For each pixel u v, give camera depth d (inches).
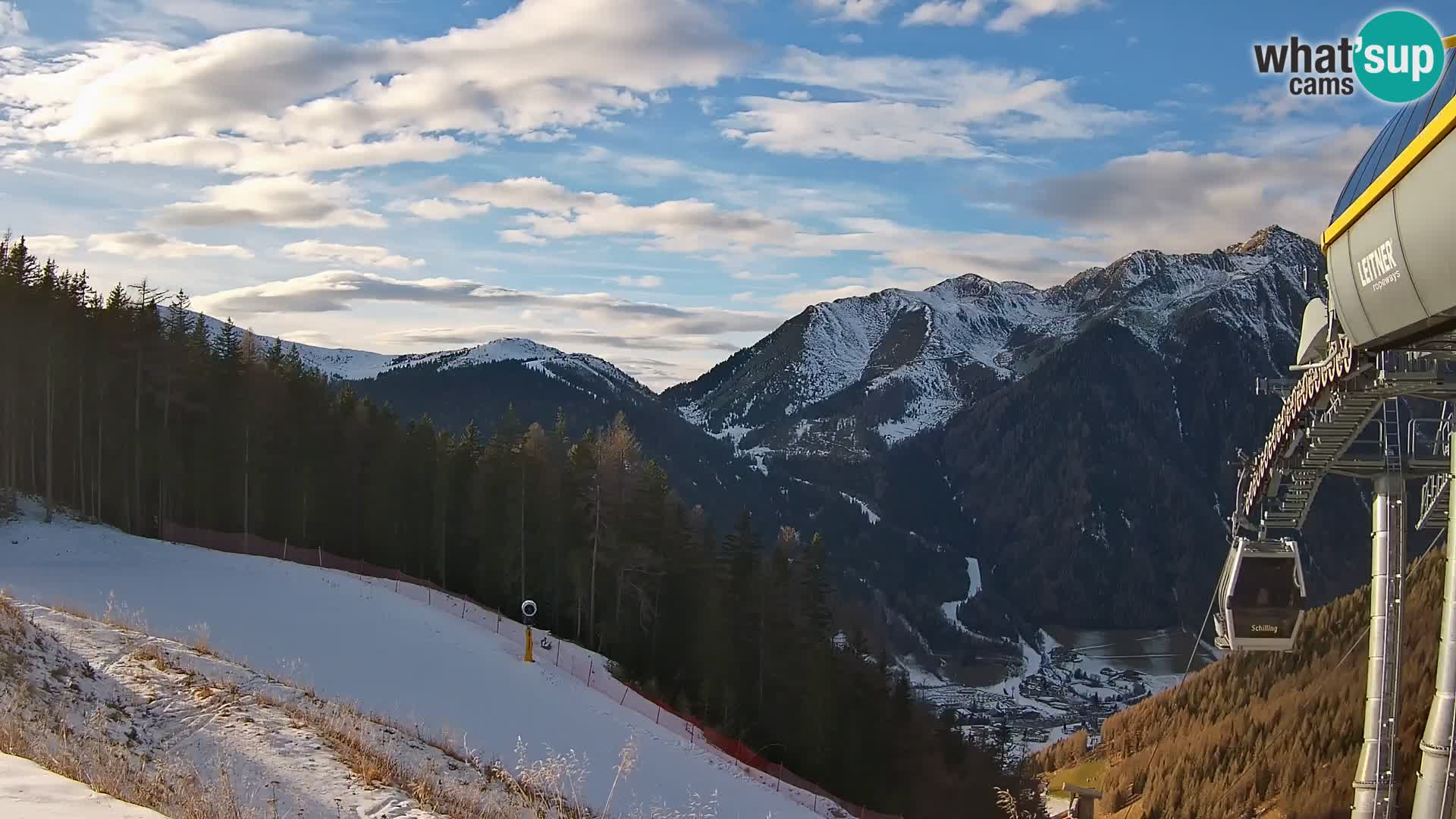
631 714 1247.5
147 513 2340.1
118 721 586.2
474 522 2475.4
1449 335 677.3
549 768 667.4
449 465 2610.7
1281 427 1242.0
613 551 2213.3
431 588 2230.6
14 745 452.8
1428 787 900.6
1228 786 2076.8
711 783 1005.2
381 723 740.7
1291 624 1047.6
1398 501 1157.1
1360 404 1077.8
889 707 2158.0
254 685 729.6
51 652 660.1
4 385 2065.7
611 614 2306.8
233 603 1283.2
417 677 1059.3
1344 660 2169.0
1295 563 1049.5
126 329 2245.3
